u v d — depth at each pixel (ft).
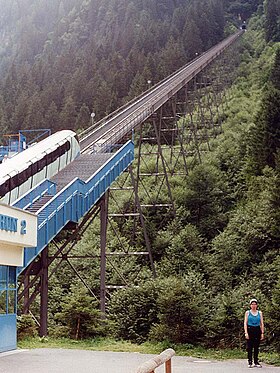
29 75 549.54
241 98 372.38
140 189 231.71
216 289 144.56
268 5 584.40
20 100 470.80
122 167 166.81
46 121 435.94
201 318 98.58
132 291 114.83
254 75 435.53
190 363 76.84
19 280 130.72
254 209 171.53
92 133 218.18
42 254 129.49
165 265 172.24
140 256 189.37
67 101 445.37
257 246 154.10
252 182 200.44
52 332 115.55
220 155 256.32
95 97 453.99
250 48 561.84
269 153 206.69
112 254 162.91
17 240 86.38
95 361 75.77
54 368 67.62
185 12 634.84
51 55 599.98
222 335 95.25
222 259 159.33
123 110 276.00
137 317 110.11
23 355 81.46
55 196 115.96
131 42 572.51
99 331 109.60
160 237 194.39
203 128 307.17
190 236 184.34
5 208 81.92
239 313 94.99
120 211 208.54
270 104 214.90
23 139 185.06
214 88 383.24
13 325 89.15
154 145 304.91
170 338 98.73
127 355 84.74
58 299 153.99
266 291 128.77
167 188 223.92
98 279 171.73
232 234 168.96
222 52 478.59
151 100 242.37
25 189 126.41
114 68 506.89
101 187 146.61
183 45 536.01
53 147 149.89
